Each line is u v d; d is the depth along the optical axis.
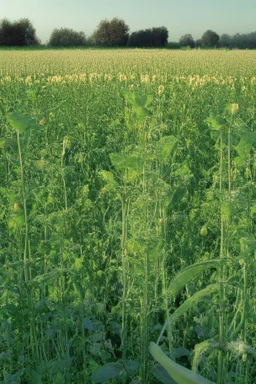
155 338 3.61
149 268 3.21
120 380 3.25
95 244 4.40
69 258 3.57
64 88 13.18
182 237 4.38
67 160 7.98
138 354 3.46
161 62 33.22
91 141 8.50
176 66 28.80
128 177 3.56
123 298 3.51
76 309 3.53
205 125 9.26
